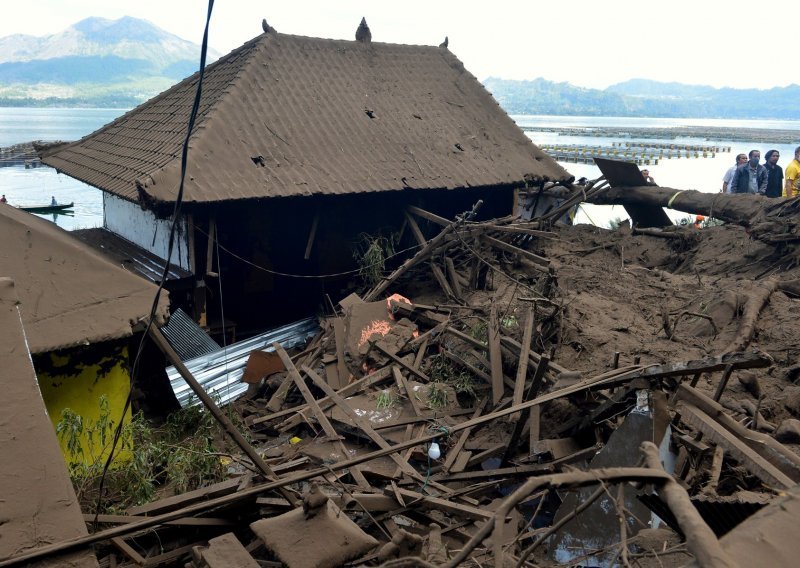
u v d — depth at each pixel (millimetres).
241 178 13727
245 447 5160
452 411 8969
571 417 7602
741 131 130375
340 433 8883
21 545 3223
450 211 17281
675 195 18062
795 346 8930
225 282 14711
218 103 15203
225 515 5324
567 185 19062
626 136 101062
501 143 18391
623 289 12641
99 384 7152
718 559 1917
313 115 16312
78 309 6758
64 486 3510
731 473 5520
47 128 128000
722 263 14828
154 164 14328
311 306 15953
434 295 13555
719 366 4887
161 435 8125
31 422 3646
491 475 7062
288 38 18000
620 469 2330
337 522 4117
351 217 15836
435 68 20094
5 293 4113
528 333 8805
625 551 2686
